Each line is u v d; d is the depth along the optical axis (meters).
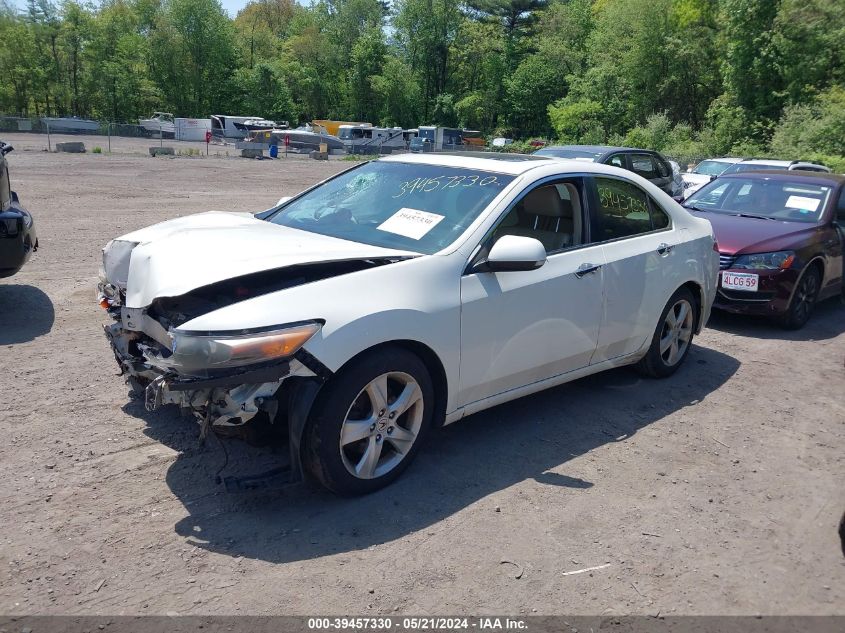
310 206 4.95
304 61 87.94
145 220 12.79
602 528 3.60
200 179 22.33
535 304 4.32
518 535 3.49
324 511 3.60
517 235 4.45
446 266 3.95
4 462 3.92
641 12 56.72
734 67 45.12
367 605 2.93
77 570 3.06
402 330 3.62
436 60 85.94
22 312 6.79
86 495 3.64
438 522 3.56
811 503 4.02
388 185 4.82
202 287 3.52
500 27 84.19
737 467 4.39
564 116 60.47
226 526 3.43
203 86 79.69
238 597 2.93
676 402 5.40
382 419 3.70
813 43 42.09
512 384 4.39
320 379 3.41
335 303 3.48
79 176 20.73
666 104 58.28
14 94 73.50
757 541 3.60
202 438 3.50
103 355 5.69
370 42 84.75
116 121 75.38
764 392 5.77
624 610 3.00
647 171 13.79
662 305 5.42
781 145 37.50
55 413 4.57
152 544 3.26
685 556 3.42
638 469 4.27
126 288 3.98
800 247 7.57
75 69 75.81
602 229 4.98
